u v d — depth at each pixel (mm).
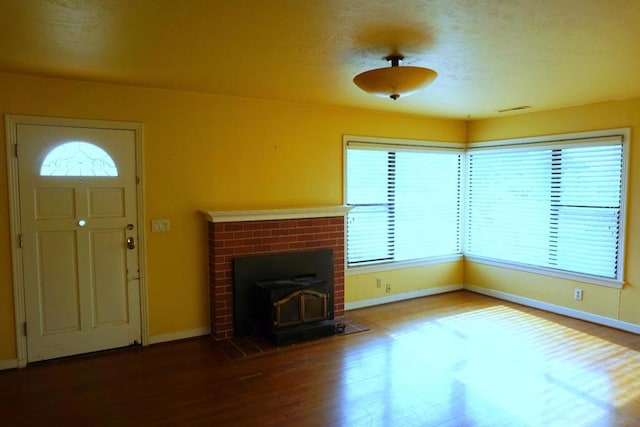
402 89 2643
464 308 5039
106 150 3580
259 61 2893
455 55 2725
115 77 3328
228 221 3969
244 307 4090
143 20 2139
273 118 4328
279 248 4262
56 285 3477
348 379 3211
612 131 4242
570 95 3959
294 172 4484
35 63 2928
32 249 3377
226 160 4102
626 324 4234
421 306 5121
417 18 2115
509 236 5309
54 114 3369
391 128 5117
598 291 4441
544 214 4906
